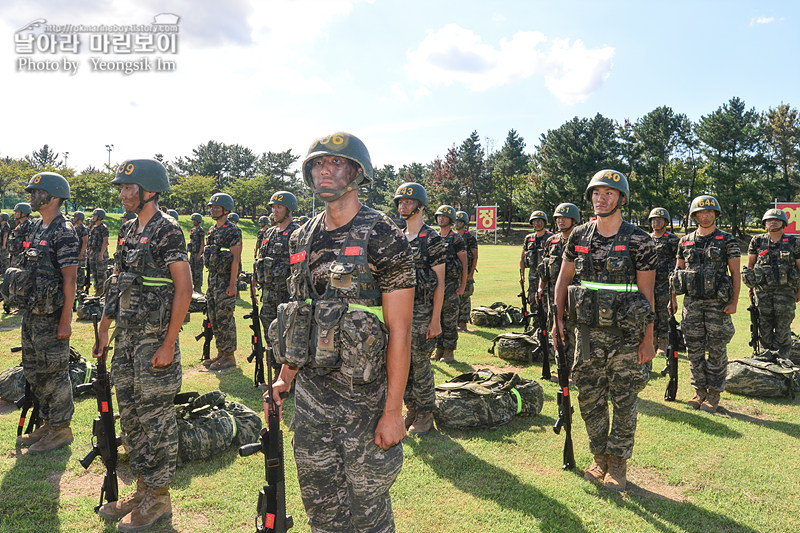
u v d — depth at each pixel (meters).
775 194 52.28
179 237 3.39
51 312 4.26
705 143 52.09
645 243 3.88
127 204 3.41
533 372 7.33
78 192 53.94
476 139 68.12
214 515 3.50
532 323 9.95
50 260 4.33
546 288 7.94
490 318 10.62
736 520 3.57
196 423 4.36
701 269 5.85
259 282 6.74
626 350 3.91
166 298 3.35
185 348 8.30
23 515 3.46
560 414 4.30
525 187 61.97
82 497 3.72
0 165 53.41
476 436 4.97
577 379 4.12
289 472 4.14
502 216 72.56
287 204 6.78
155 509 3.38
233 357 7.38
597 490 3.96
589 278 4.05
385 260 2.16
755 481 4.14
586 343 4.03
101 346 3.43
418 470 4.23
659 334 8.81
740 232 55.41
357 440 2.21
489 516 3.55
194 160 93.38
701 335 5.92
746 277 7.71
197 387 6.33
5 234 13.81
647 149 54.62
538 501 3.77
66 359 4.45
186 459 4.20
